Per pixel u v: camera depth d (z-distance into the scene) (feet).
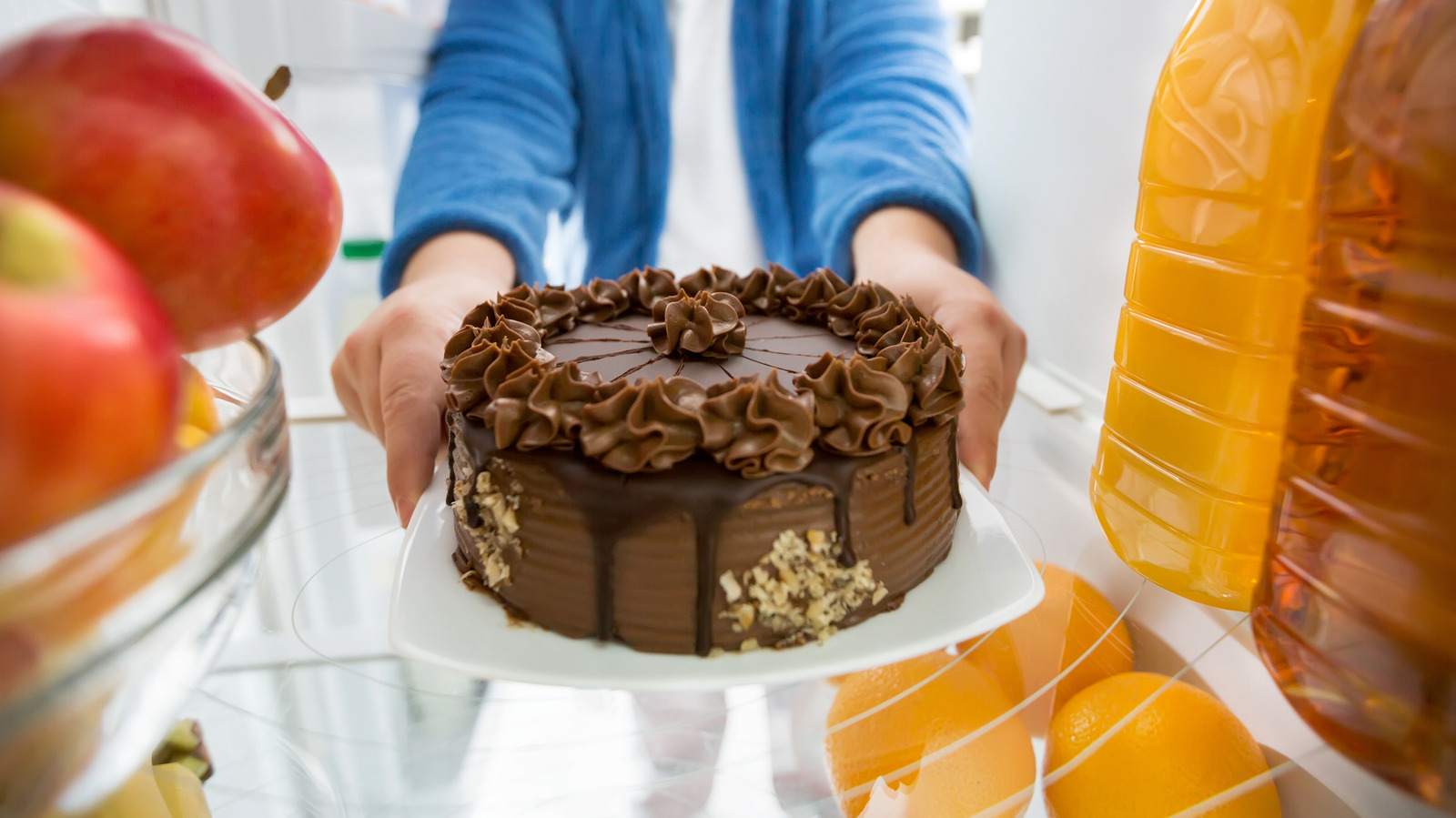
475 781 1.56
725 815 1.56
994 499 2.22
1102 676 1.69
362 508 2.15
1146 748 1.54
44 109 1.30
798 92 4.16
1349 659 1.44
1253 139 1.58
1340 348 1.46
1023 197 2.74
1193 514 1.72
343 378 2.49
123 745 1.21
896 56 3.84
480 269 2.89
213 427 1.40
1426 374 1.36
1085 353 2.46
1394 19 1.38
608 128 4.03
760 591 1.85
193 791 1.47
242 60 3.35
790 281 2.48
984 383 2.25
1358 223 1.42
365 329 2.46
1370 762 1.45
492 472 1.93
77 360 1.05
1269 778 1.54
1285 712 1.60
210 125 1.35
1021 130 2.73
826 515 1.86
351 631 1.81
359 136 3.89
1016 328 2.43
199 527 1.21
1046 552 2.03
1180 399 1.71
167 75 1.34
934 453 1.99
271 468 1.31
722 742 1.66
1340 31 1.52
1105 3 2.26
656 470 1.85
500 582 1.94
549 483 1.87
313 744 1.57
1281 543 1.55
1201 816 1.50
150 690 1.21
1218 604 1.77
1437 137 1.32
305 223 1.43
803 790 1.60
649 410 1.90
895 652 1.79
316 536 2.05
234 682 1.65
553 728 1.67
